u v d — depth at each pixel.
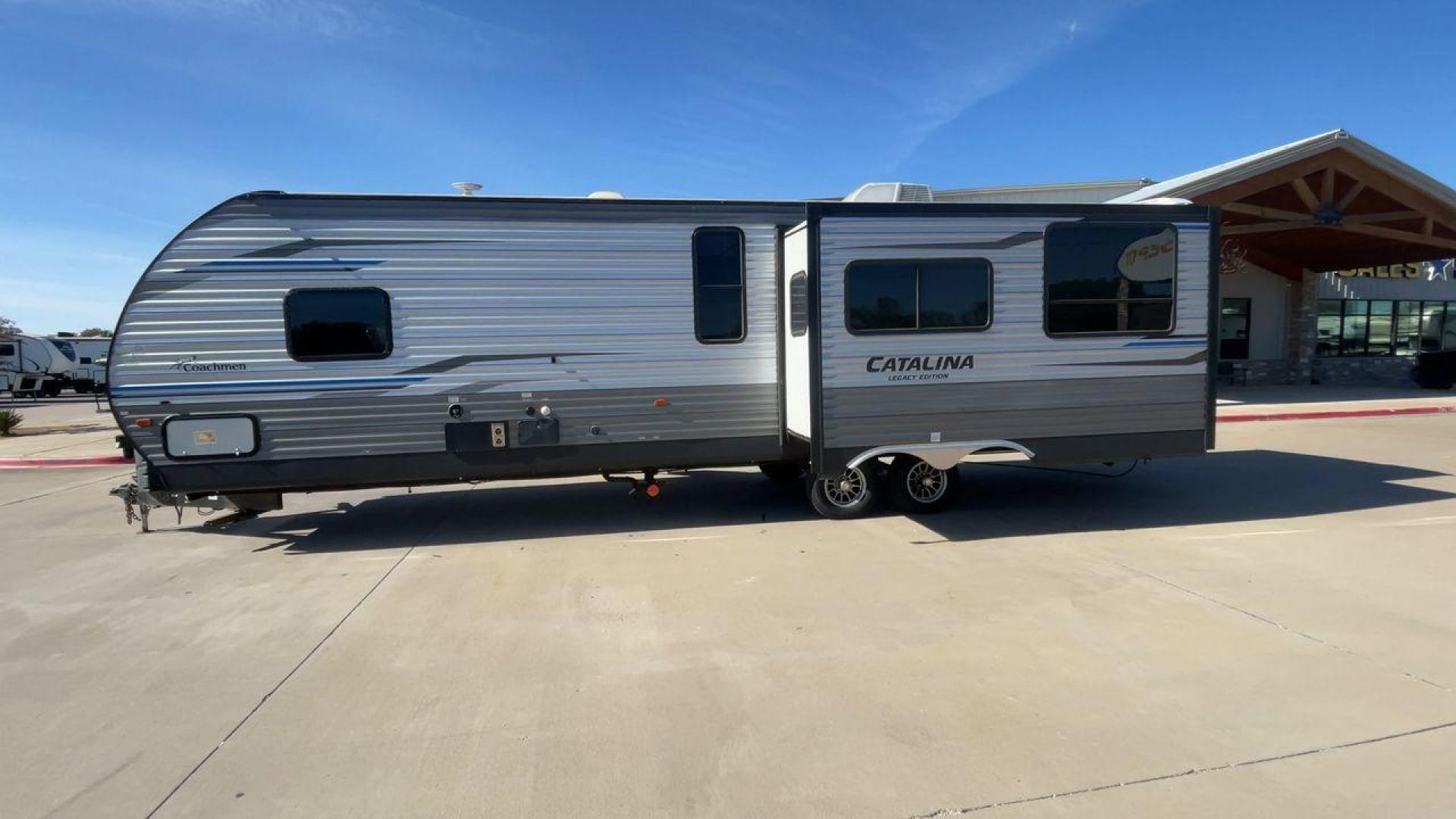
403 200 6.35
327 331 6.30
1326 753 3.09
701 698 3.68
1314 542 6.21
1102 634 4.34
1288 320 22.23
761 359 7.02
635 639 4.43
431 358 6.46
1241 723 3.34
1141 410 6.98
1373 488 8.41
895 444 6.67
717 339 6.93
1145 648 4.14
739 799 2.87
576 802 2.87
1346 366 22.84
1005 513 7.43
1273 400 17.42
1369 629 4.36
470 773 3.08
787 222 6.96
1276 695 3.58
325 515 7.85
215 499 6.57
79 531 7.38
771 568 5.74
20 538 7.12
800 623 4.60
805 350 6.64
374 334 6.38
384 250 6.34
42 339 31.28
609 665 4.07
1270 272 21.95
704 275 6.86
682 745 3.25
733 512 7.69
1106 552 6.02
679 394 6.89
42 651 4.40
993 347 6.72
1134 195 17.77
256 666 4.15
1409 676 3.77
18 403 28.23
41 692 3.87
